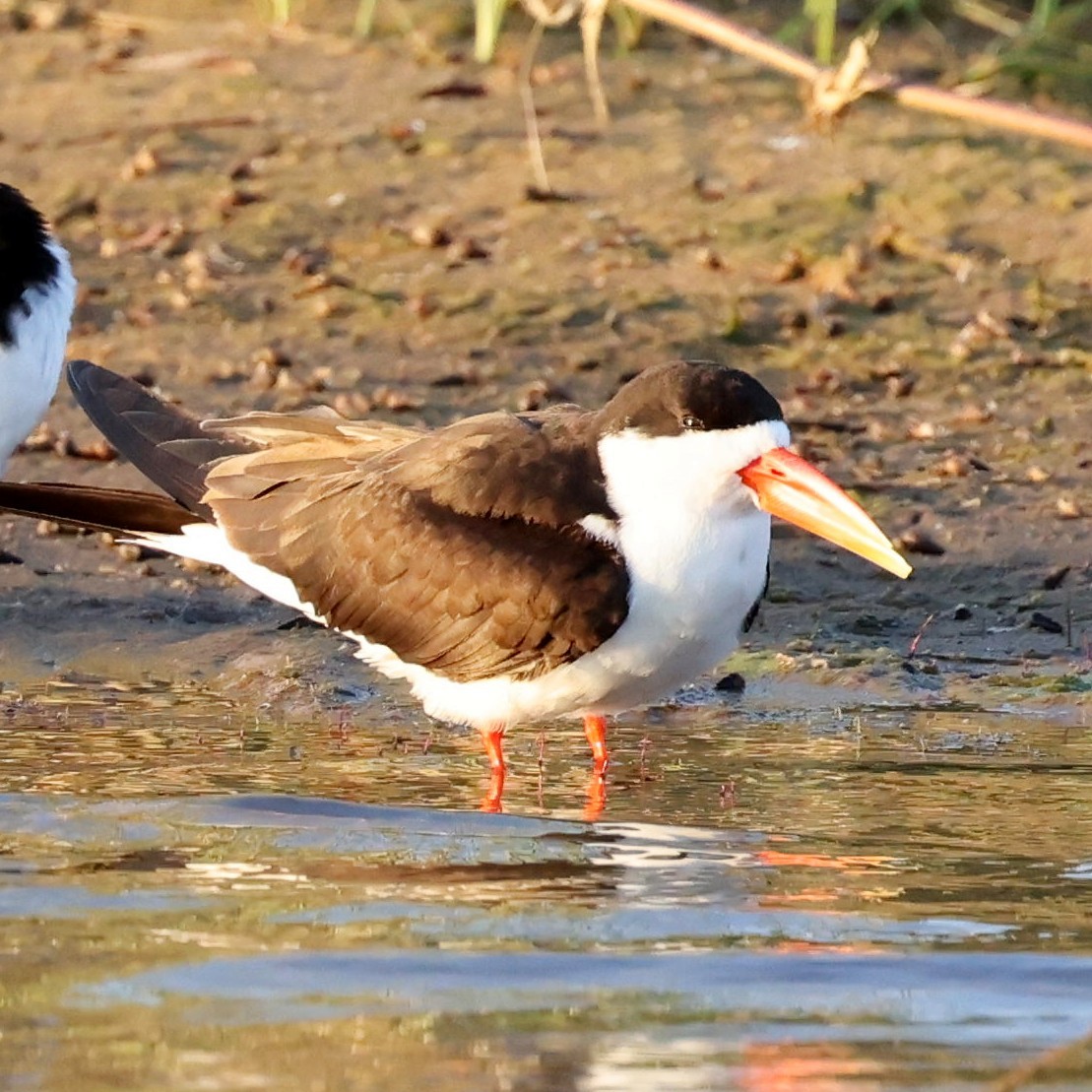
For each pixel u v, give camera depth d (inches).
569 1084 285.0
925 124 809.5
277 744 473.1
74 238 748.6
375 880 366.3
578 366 682.2
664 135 805.2
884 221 754.8
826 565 591.8
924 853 388.2
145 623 558.3
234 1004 309.7
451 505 443.5
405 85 839.1
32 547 594.9
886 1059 293.9
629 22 853.8
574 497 434.9
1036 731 490.3
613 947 335.0
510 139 802.2
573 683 437.4
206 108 824.3
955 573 585.0
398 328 703.1
